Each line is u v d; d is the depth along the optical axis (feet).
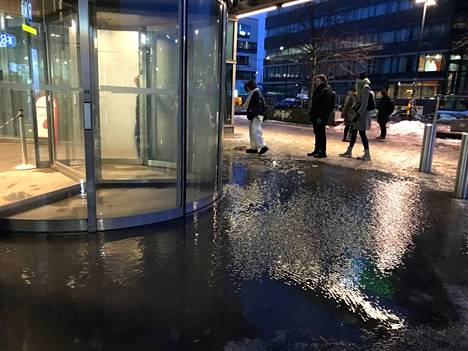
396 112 94.73
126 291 10.36
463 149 20.89
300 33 155.12
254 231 15.26
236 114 90.53
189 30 15.74
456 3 148.36
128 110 20.56
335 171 27.63
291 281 11.31
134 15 19.27
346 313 9.75
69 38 18.12
